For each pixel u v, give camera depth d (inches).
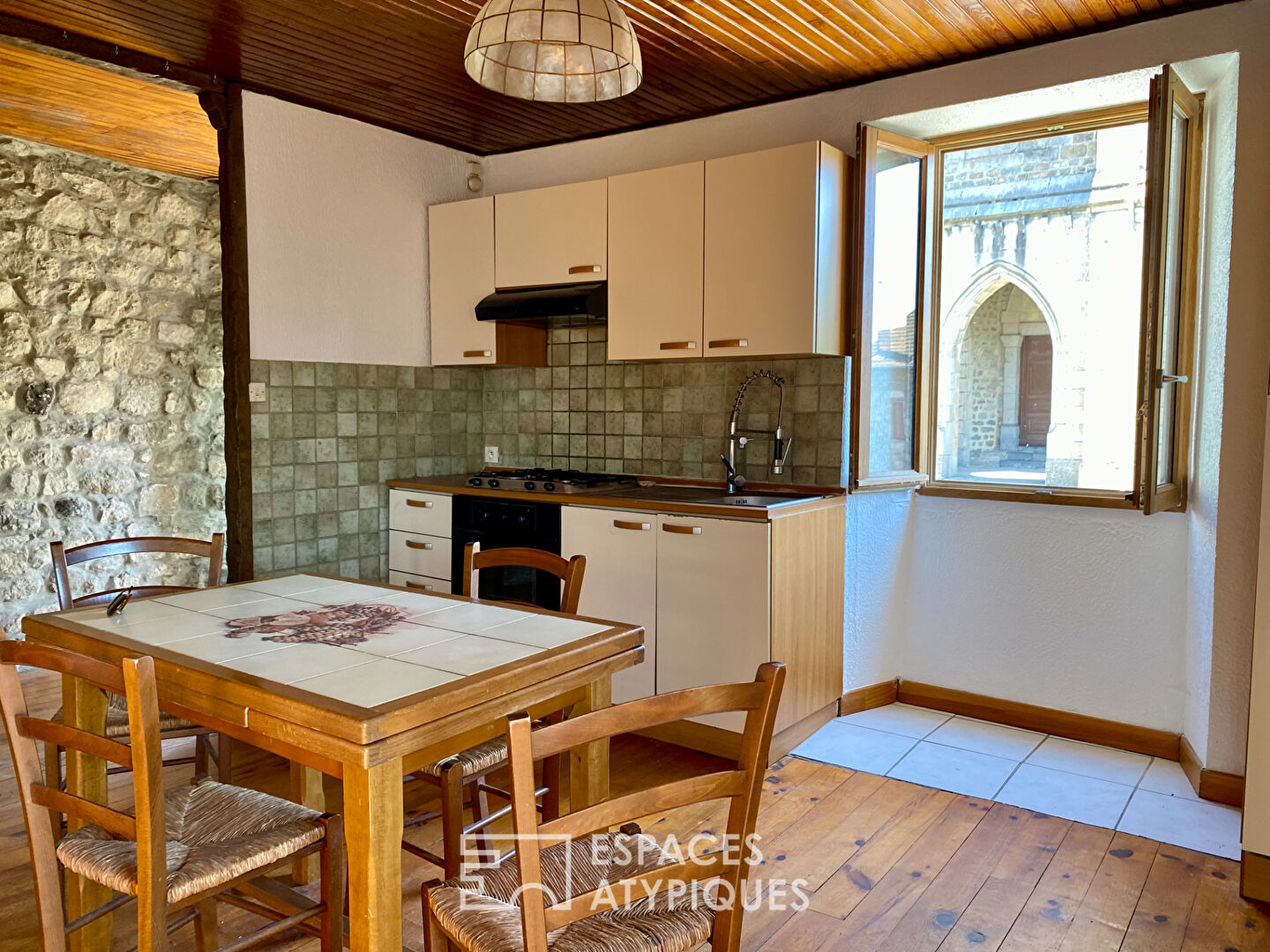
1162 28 110.4
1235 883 91.5
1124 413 174.7
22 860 93.9
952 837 101.4
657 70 128.6
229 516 139.9
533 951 43.2
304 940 81.2
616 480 155.9
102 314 168.1
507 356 160.2
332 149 148.4
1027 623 135.1
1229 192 107.6
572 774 73.4
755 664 118.6
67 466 164.6
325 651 65.3
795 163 124.0
